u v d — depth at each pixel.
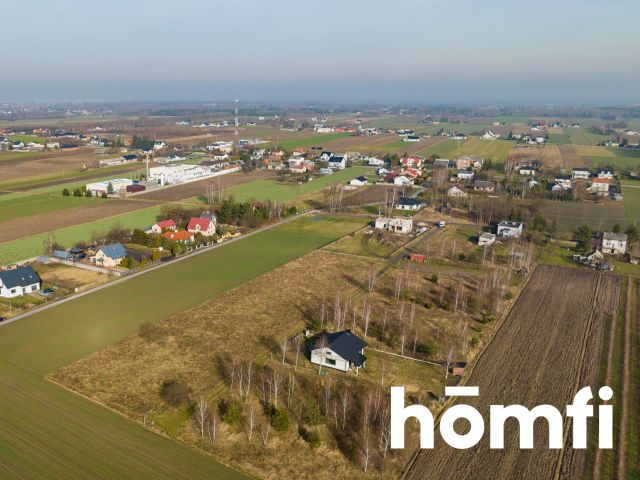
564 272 83.00
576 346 57.09
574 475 37.31
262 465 37.56
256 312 64.00
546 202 139.12
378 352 54.91
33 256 86.00
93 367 50.16
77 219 112.69
